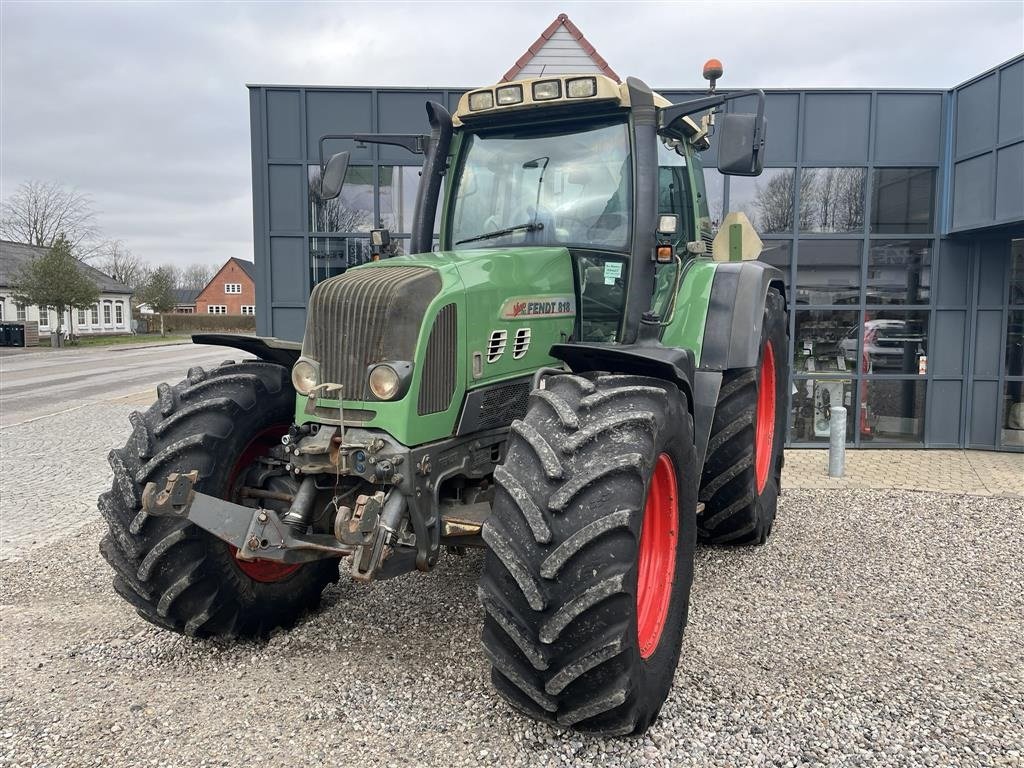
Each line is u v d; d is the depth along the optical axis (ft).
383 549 8.31
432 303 9.00
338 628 11.39
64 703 9.21
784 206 27.20
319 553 9.32
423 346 8.86
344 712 8.93
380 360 8.80
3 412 37.81
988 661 10.34
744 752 8.15
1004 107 23.49
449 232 12.58
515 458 8.10
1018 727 8.67
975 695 9.39
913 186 26.84
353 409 8.98
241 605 10.39
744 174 11.30
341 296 9.11
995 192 23.99
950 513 18.07
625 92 11.32
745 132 10.93
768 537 16.01
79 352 102.22
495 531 7.75
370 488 9.53
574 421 8.04
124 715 8.92
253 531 9.06
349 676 9.82
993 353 26.91
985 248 26.55
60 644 10.96
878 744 8.31
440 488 9.89
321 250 28.14
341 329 9.07
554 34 37.86
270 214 27.96
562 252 11.28
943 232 26.58
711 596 12.69
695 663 10.22
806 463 25.07
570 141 11.84
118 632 11.36
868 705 9.12
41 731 8.57
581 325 11.66
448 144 12.53
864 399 27.89
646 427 8.15
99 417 36.04
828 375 27.68
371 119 27.71
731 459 13.44
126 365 75.25
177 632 10.28
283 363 11.74
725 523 14.12
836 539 15.93
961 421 27.43
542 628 7.45
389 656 10.41
